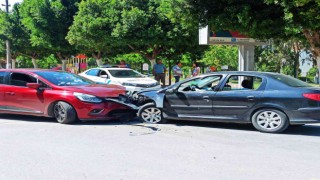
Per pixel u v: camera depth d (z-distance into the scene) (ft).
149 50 84.58
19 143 24.61
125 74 56.49
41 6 90.84
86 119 32.09
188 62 112.16
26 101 33.96
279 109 28.48
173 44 74.79
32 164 19.74
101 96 32.30
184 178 17.53
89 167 19.24
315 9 39.27
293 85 28.81
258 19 43.32
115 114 32.73
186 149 23.21
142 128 30.66
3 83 35.50
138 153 22.16
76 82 35.29
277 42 54.13
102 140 25.71
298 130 30.19
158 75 68.95
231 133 28.78
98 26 74.18
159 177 17.66
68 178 17.48
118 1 77.41
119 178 17.51
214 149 23.26
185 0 45.60
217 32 52.44
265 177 17.72
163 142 25.23
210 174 18.15
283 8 41.32
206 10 45.83
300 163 20.17
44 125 31.76
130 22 71.46
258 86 29.43
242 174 18.16
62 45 94.22
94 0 77.20
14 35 106.73
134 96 35.12
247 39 54.44
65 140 25.63
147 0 77.30
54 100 32.55
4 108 35.12
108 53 96.99
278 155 21.90
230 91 30.17
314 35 45.62
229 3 44.04
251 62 56.18
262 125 29.19
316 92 27.58
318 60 50.42
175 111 32.40
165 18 72.90
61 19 93.09
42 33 92.68
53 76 34.81
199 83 31.83
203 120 31.24
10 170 18.71
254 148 23.67
